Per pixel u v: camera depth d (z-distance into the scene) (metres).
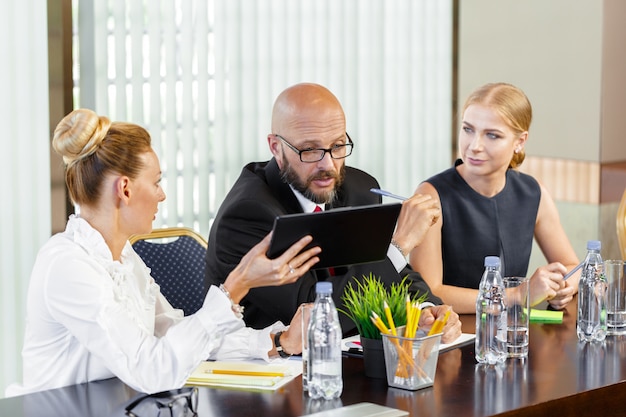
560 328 3.24
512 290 2.82
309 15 5.32
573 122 6.32
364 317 2.59
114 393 2.52
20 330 4.65
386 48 5.60
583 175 6.30
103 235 2.67
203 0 4.98
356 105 5.54
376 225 2.76
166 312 3.00
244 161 5.17
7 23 4.55
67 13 4.62
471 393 2.47
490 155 3.78
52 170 4.64
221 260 3.27
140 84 4.87
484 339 2.76
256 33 5.15
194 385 2.56
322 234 2.67
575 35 6.26
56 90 4.62
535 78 6.31
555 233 4.07
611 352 2.92
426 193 3.89
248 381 2.54
